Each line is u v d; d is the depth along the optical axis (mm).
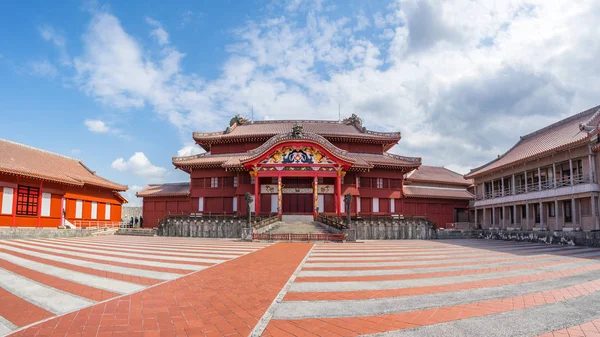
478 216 58906
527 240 36500
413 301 9250
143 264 15672
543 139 42438
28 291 10125
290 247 26000
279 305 8797
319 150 44781
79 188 48469
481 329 7051
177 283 11430
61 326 7129
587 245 29750
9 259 17031
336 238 32219
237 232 39469
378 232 40844
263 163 44812
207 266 15328
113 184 54281
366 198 52531
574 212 33844
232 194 51812
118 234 45594
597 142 32250
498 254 21984
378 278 12617
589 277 13125
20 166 38938
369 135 54906
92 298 9367
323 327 7180
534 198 39531
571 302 9219
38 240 32156
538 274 13773
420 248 26719
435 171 66625
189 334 6750
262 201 49875
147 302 9008
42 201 41938
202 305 8781
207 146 58375
